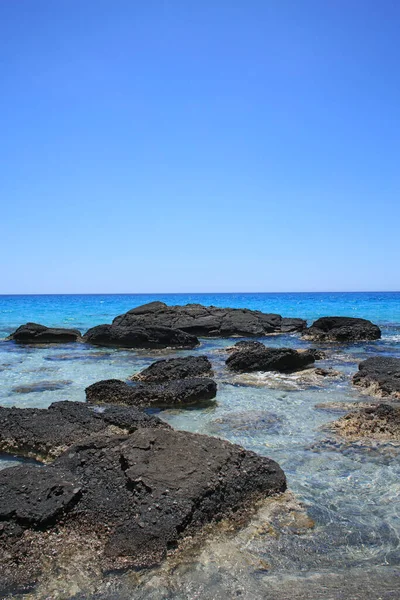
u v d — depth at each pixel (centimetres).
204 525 316
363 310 3150
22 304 4372
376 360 852
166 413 616
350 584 264
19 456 470
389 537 311
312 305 3916
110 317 2641
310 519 333
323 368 924
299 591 258
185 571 274
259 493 362
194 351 1268
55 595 256
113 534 298
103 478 347
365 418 538
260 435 514
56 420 511
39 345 1438
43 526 304
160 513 306
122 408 552
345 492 374
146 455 360
